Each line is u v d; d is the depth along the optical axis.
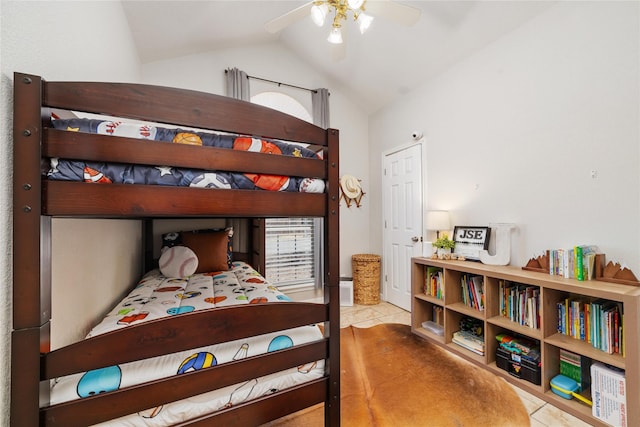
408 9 1.76
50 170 0.74
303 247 3.77
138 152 0.82
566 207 1.92
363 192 4.04
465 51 2.57
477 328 2.29
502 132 2.34
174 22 2.38
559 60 1.96
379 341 2.47
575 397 1.57
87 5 1.37
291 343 1.11
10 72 0.73
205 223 3.26
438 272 2.67
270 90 3.47
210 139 0.94
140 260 2.78
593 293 1.47
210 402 0.94
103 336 0.80
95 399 0.80
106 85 0.79
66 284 1.12
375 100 3.77
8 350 0.72
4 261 0.70
